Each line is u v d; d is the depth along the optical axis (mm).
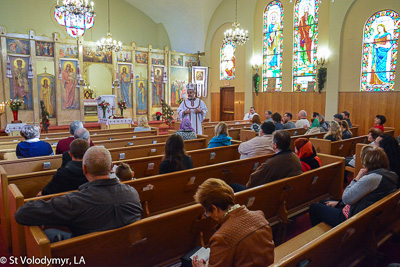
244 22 15836
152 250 2455
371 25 11742
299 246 2812
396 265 1988
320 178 4164
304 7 13625
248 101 16047
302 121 9109
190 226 2646
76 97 14633
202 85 18156
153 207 3750
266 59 15297
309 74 13680
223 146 5801
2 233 3910
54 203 2025
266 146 4898
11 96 13227
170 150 3834
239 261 1700
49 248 1912
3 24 14547
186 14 17422
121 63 15711
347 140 6633
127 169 3555
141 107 16719
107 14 17297
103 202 2148
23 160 4465
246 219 1797
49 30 15789
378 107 11727
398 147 3422
